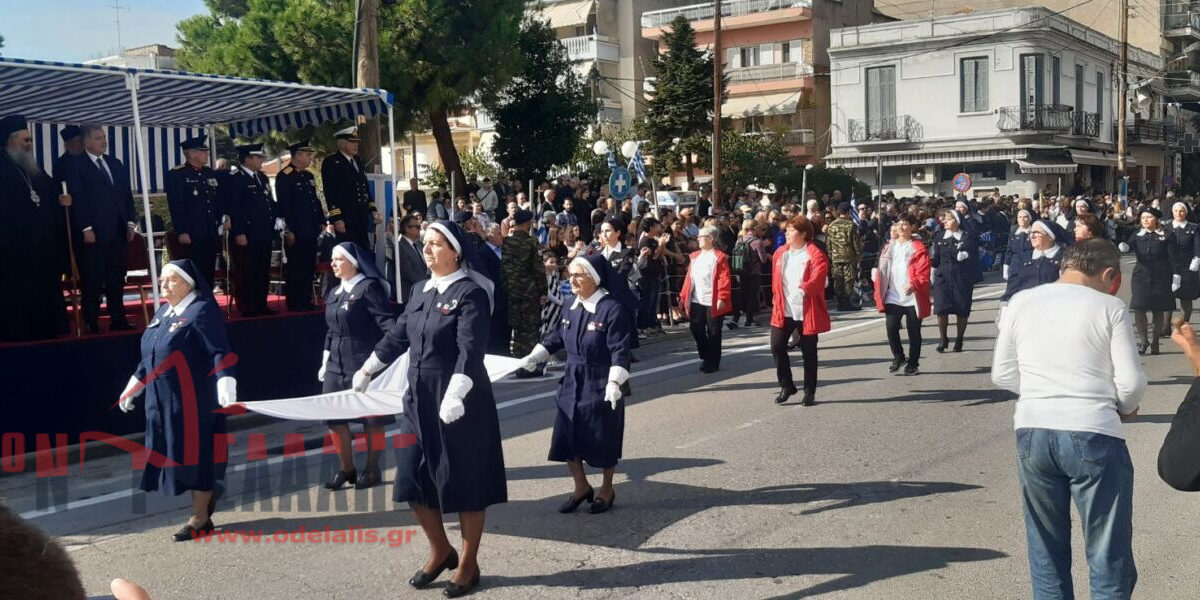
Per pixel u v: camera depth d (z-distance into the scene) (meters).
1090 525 4.13
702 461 7.82
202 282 6.42
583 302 6.52
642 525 6.31
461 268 5.34
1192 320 15.12
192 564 5.73
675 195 27.42
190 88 9.58
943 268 12.93
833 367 12.21
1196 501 6.50
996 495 6.72
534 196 25.94
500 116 32.00
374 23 13.25
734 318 16.45
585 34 48.59
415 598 5.17
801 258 9.71
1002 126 40.00
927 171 42.25
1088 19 54.94
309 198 10.99
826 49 46.97
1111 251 4.43
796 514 6.43
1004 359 4.48
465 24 24.78
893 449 8.03
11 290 8.46
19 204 8.45
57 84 8.94
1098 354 4.18
